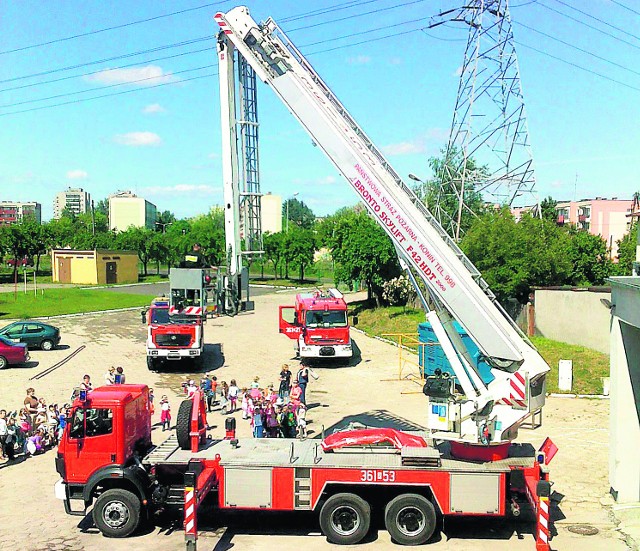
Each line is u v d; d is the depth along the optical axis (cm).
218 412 2445
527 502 1348
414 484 1298
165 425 2166
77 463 1359
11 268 10150
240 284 1770
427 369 2906
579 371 2852
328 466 1308
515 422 1305
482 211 5822
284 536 1344
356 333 4550
